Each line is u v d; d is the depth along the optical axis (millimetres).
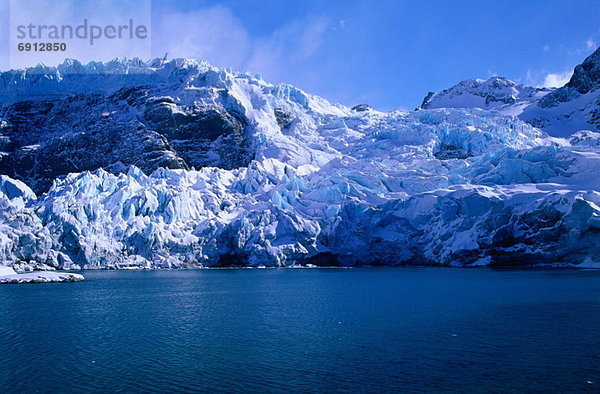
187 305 54625
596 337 36125
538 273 87062
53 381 27438
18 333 39531
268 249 113188
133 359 31672
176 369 29422
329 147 185125
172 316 47344
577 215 90312
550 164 116625
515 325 40656
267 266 113062
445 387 25953
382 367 29422
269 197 133000
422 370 28781
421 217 113875
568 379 27000
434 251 110188
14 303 56500
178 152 187125
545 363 29828
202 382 27109
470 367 29266
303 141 195000
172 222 118875
